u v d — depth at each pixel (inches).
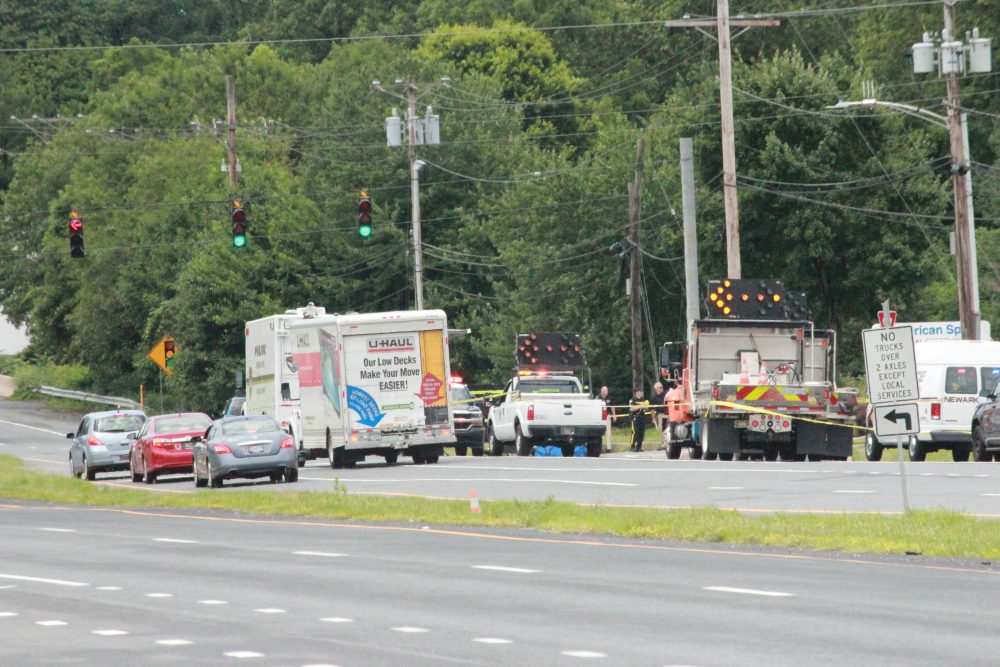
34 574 2320.4
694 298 6156.5
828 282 7746.1
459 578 2170.3
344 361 5310.0
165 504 3941.9
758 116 7760.8
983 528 2539.4
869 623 1692.9
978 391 5027.1
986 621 1700.3
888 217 7603.4
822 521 2721.5
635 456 6063.0
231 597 2000.5
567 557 2434.8
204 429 5182.1
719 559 2374.5
